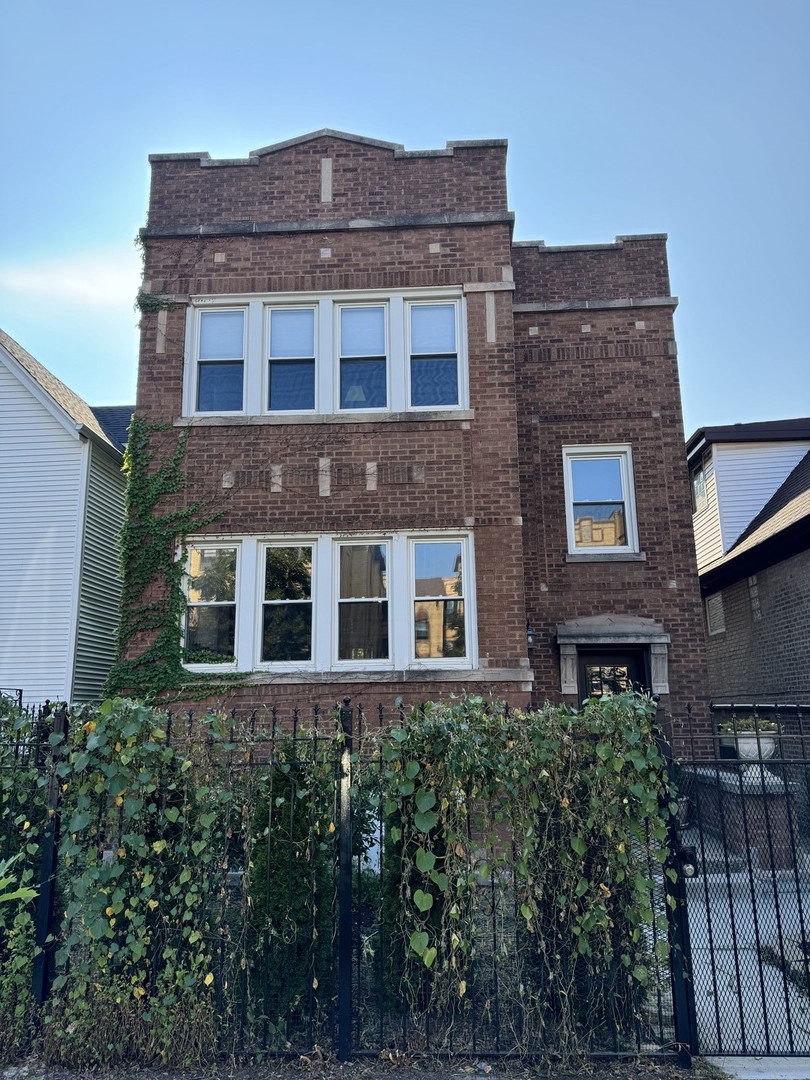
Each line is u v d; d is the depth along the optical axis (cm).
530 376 1180
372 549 1016
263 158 1102
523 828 430
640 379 1171
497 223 1069
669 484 1142
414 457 1018
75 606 1238
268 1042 427
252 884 441
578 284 1201
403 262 1068
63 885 450
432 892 436
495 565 988
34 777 454
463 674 957
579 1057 410
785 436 1617
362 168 1095
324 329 1063
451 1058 412
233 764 453
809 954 488
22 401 1309
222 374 1068
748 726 1072
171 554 1004
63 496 1279
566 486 1159
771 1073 402
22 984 434
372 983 486
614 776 432
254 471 1022
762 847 820
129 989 424
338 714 461
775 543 1291
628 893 434
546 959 422
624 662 1123
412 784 428
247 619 991
